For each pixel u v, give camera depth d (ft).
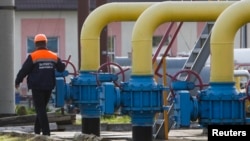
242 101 79.56
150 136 85.56
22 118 119.65
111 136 106.42
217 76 79.46
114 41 294.46
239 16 78.54
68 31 296.10
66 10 295.89
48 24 296.71
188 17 86.02
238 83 118.11
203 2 86.63
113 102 84.89
